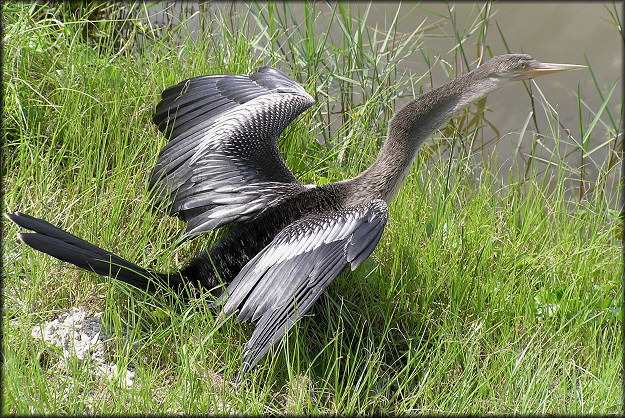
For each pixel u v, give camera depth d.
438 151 8.45
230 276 6.15
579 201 8.26
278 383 5.75
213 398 5.39
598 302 6.53
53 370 5.58
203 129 6.94
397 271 6.48
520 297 6.43
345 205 6.29
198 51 8.42
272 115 7.02
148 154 7.27
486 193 7.54
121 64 8.13
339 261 5.55
